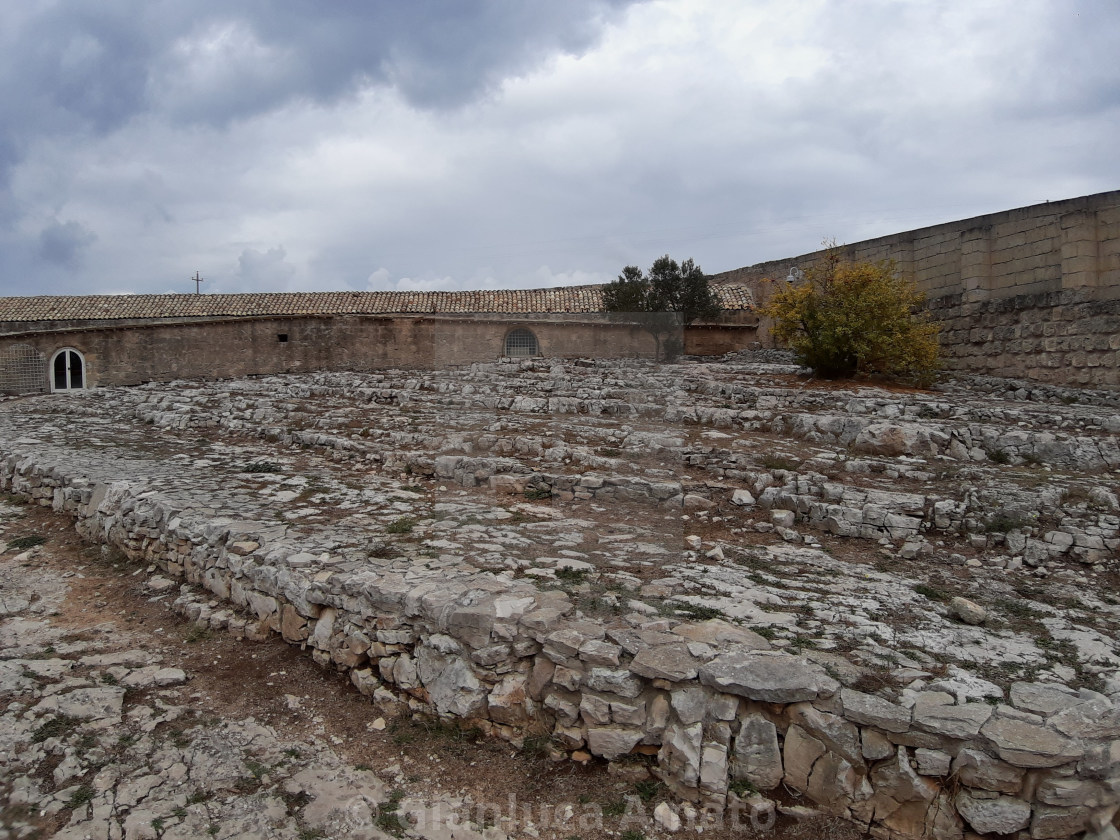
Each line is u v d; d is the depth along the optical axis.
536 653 5.07
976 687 4.76
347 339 30.67
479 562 5.86
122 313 30.92
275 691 5.84
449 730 5.15
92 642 6.63
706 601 6.17
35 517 10.41
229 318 29.84
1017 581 7.62
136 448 13.45
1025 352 20.14
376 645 5.72
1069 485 9.91
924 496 9.55
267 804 4.50
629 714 4.66
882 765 4.24
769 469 10.95
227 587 7.17
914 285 23.30
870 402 15.27
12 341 28.30
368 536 7.46
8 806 4.41
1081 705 4.38
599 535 5.43
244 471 11.41
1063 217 19.06
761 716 4.52
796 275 30.50
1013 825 3.95
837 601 6.57
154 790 4.59
